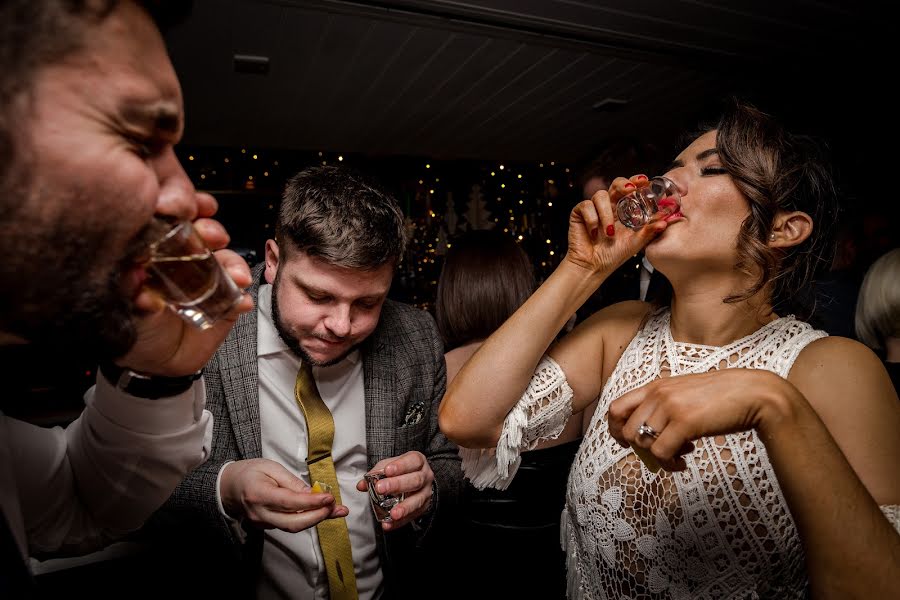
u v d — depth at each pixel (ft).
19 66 1.23
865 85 15.01
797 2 10.71
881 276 5.08
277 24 10.82
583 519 3.20
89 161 1.30
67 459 2.57
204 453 2.64
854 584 1.97
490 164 23.58
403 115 16.71
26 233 1.30
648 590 2.88
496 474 3.55
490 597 4.81
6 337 1.56
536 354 3.22
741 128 2.73
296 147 20.13
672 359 3.01
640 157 8.01
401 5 10.15
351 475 4.20
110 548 3.91
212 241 2.07
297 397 3.84
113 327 1.51
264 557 3.89
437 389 4.72
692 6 10.68
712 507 2.68
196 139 18.66
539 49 12.32
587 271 3.21
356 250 3.21
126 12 1.36
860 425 2.40
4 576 1.46
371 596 4.17
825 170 2.87
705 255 2.81
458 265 5.48
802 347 2.74
